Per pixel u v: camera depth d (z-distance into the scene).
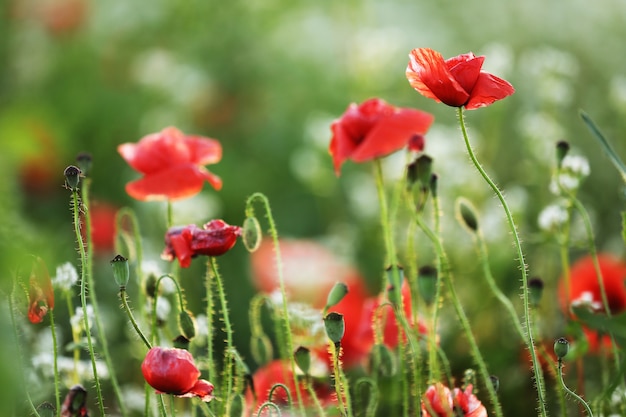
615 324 1.95
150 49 3.33
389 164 2.67
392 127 1.97
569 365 2.19
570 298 2.15
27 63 3.29
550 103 2.48
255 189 2.98
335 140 2.01
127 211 2.02
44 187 2.68
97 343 2.18
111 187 2.99
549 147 2.43
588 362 2.20
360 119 1.99
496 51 2.50
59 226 2.65
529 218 2.47
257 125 3.16
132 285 2.43
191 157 2.04
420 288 1.95
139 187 2.02
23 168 2.53
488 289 2.35
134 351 2.15
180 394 1.86
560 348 1.87
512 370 2.22
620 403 1.99
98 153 3.04
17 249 1.81
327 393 2.06
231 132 3.17
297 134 3.10
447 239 2.38
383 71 2.89
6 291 1.91
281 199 2.97
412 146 2.03
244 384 2.03
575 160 2.08
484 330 2.32
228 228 1.92
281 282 1.94
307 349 1.92
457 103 1.88
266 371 2.03
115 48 3.31
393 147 1.97
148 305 2.00
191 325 1.92
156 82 3.12
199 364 2.02
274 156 3.08
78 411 1.91
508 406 2.18
